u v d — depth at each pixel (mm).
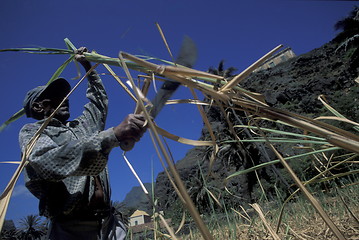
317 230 1984
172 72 779
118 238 1636
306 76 64500
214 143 925
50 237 1468
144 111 598
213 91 833
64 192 1463
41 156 1188
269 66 74500
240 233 2283
